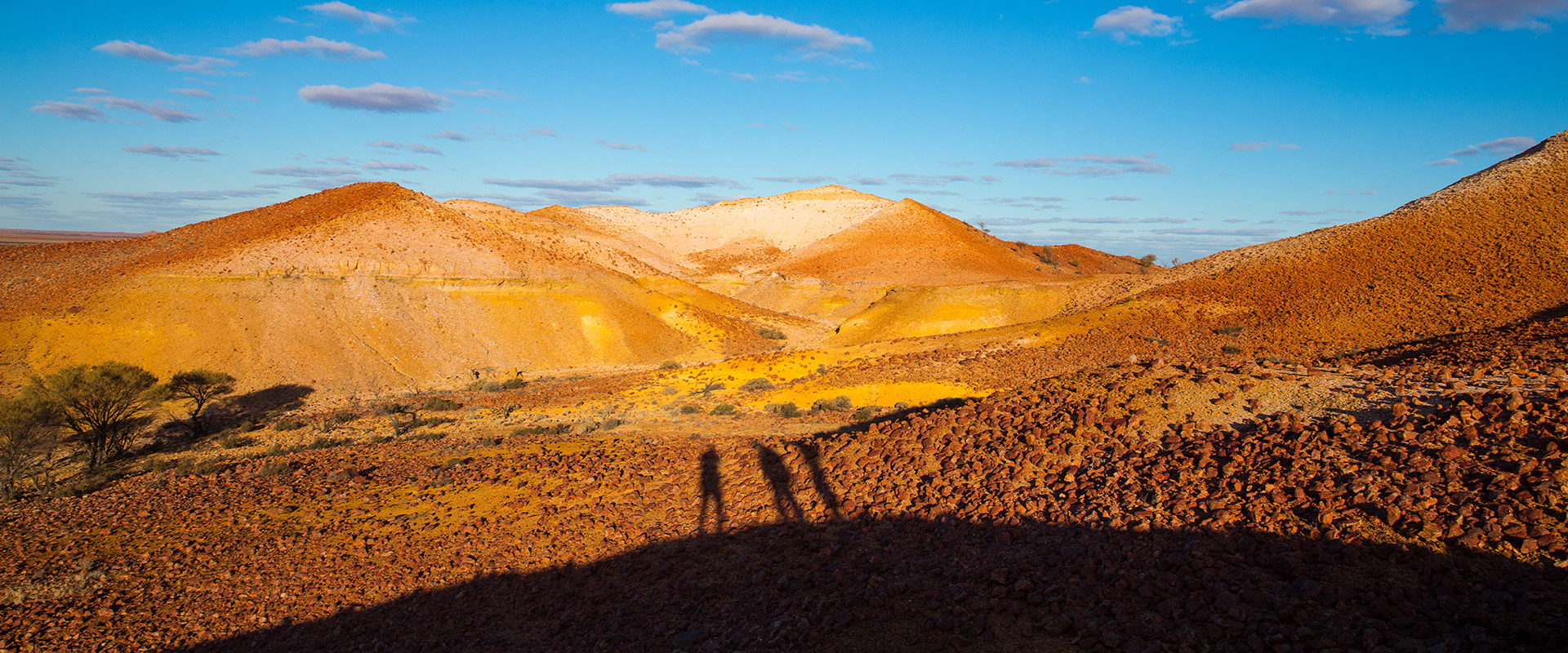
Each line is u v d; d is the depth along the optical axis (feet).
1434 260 169.68
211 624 38.50
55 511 62.23
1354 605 23.31
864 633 28.22
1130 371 54.75
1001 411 51.21
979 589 29.66
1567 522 24.40
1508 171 216.95
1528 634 19.62
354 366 176.86
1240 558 27.17
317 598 40.88
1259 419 41.45
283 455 88.74
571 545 45.57
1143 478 36.52
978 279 380.78
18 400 95.66
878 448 51.52
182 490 66.13
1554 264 147.64
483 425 114.11
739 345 235.40
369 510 55.77
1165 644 23.18
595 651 31.96
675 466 61.72
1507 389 40.40
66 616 39.63
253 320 179.32
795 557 38.55
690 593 36.47
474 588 40.68
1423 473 29.94
